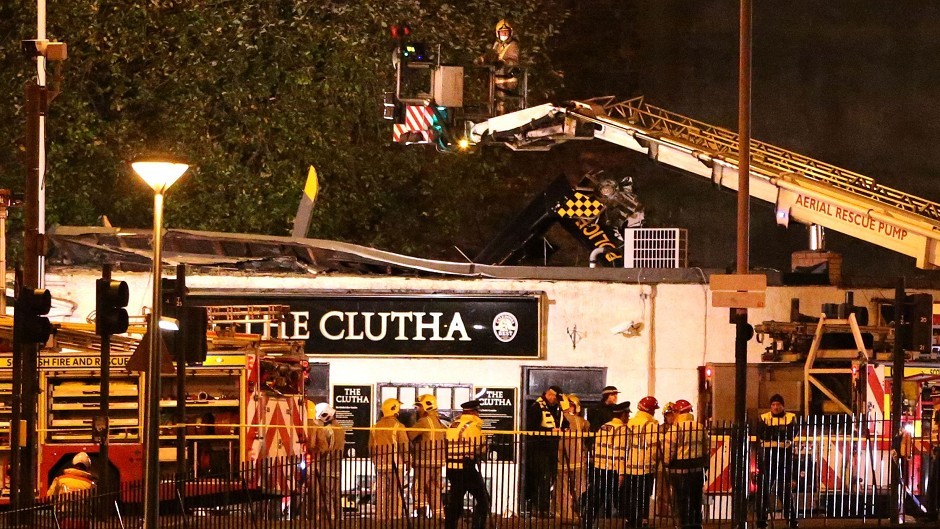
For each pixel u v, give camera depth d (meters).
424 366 97.94
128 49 125.06
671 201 143.75
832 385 85.62
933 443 79.69
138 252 99.19
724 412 87.75
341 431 89.81
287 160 128.38
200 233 98.94
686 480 75.31
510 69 111.44
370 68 127.75
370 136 132.62
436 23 131.38
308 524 74.81
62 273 98.12
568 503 78.94
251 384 80.00
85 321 97.94
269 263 99.56
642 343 97.25
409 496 82.56
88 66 126.12
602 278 98.00
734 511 74.56
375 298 98.06
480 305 97.75
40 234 77.00
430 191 135.88
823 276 97.50
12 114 124.38
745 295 76.25
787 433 78.31
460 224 141.50
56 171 125.56
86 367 78.12
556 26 141.12
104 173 128.62
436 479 79.75
